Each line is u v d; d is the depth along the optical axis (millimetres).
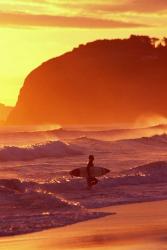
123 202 94625
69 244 62500
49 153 196125
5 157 183250
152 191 107562
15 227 70938
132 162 175000
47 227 71688
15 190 90312
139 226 72188
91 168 116875
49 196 86500
